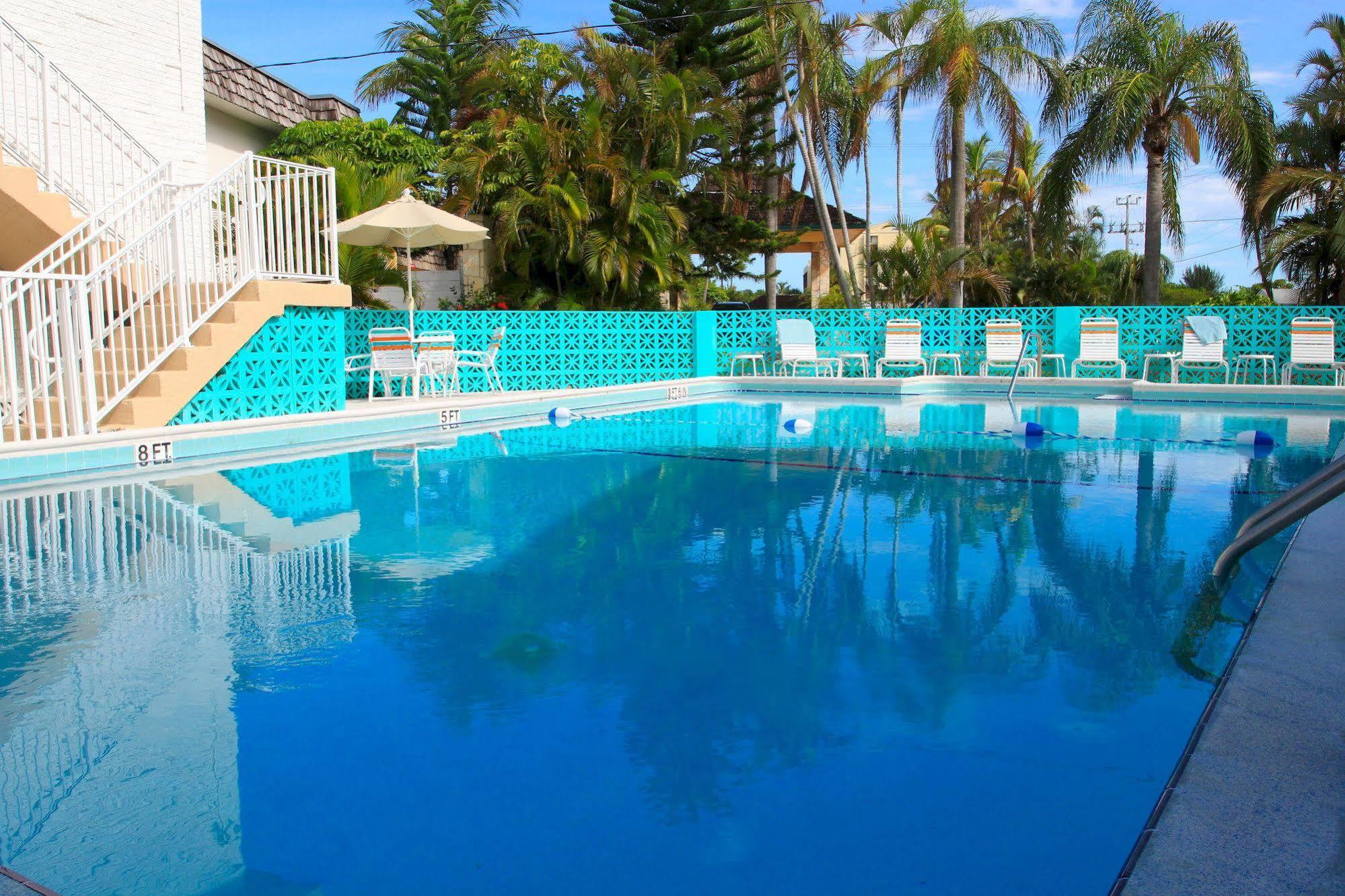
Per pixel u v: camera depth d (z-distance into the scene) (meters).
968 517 5.50
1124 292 27.83
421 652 3.28
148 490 6.39
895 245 19.25
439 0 22.83
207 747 2.54
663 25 20.28
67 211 8.62
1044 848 2.02
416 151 17.61
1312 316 13.36
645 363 14.49
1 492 6.30
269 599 3.91
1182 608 3.69
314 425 8.89
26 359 6.83
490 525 5.33
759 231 20.41
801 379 14.41
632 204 15.62
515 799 2.26
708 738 2.58
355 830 2.12
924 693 2.88
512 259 16.39
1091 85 16.64
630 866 1.98
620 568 4.41
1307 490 3.84
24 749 2.53
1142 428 9.81
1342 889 1.78
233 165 8.67
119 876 1.94
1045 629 3.46
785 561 4.51
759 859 2.00
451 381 12.58
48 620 3.64
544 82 18.05
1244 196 16.47
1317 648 3.09
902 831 2.10
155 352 7.92
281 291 8.84
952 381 14.30
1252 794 2.15
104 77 11.02
